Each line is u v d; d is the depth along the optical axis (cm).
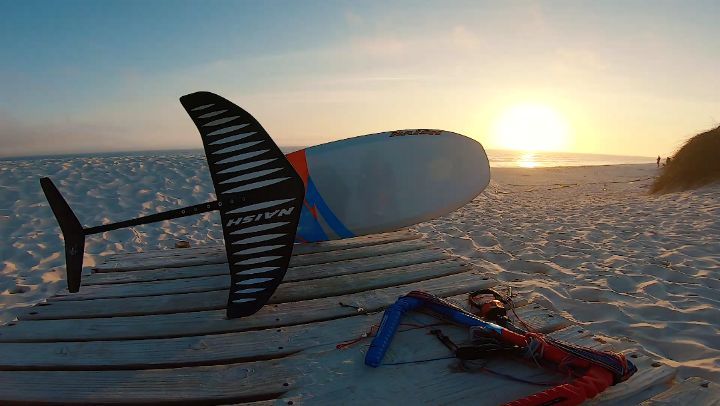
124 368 211
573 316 332
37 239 590
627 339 280
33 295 409
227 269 355
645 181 1859
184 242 469
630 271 435
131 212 766
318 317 259
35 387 195
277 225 265
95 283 333
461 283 310
